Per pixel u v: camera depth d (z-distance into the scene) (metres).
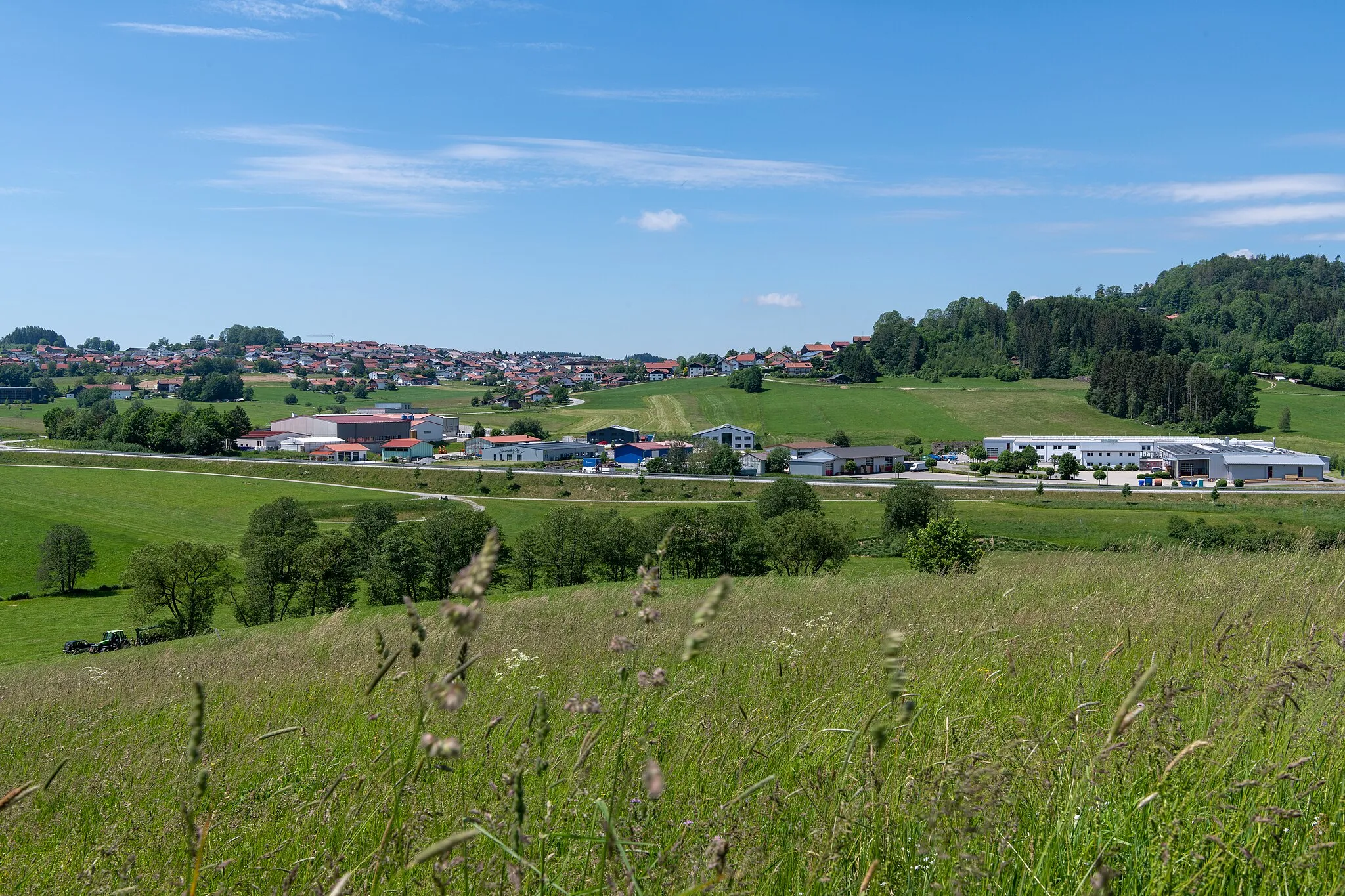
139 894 3.87
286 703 7.79
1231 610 8.59
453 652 7.76
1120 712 2.55
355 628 17.56
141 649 29.09
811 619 9.30
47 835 4.94
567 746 4.36
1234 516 66.75
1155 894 3.07
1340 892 3.04
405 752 4.88
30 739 8.04
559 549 58.53
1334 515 66.25
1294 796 3.59
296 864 3.53
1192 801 3.64
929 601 11.84
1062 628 8.34
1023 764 3.85
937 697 5.61
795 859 3.47
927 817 3.20
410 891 3.13
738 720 5.10
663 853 3.26
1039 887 3.16
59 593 62.88
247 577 53.22
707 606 1.87
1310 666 4.76
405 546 56.88
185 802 4.81
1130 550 17.45
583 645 8.44
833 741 4.67
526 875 2.93
